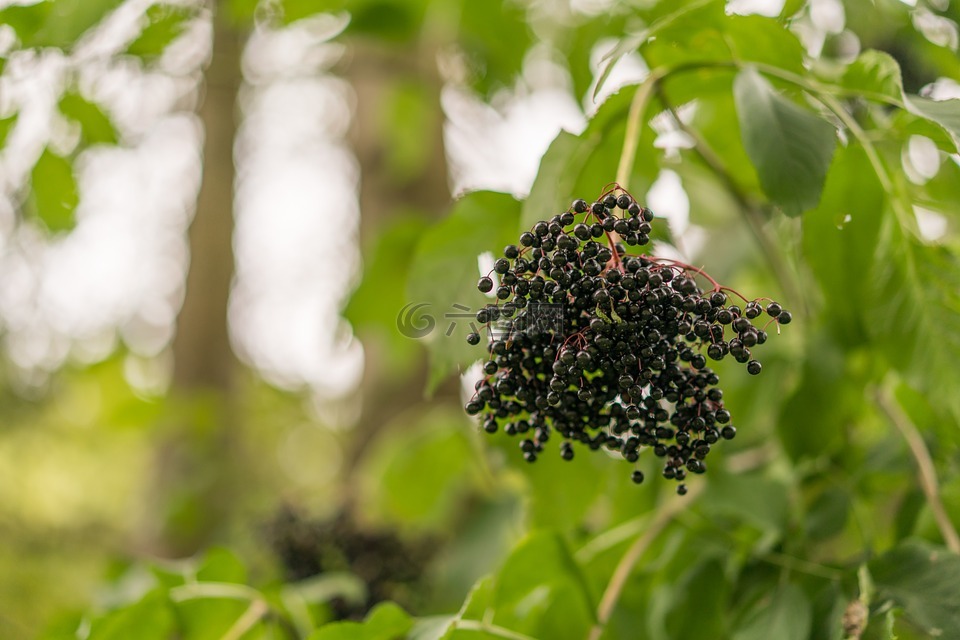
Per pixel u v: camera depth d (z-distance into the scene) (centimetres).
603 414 129
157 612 151
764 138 132
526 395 129
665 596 148
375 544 178
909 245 141
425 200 240
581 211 127
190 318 307
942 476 147
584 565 150
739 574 146
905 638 147
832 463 151
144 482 288
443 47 225
